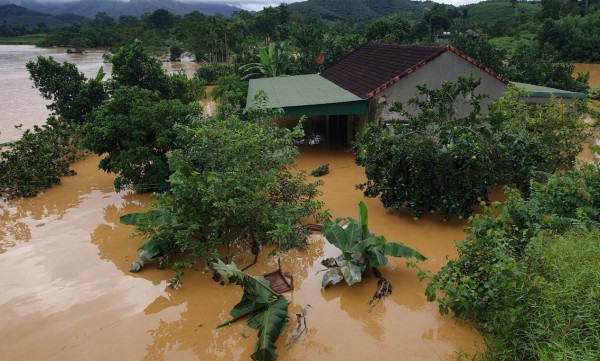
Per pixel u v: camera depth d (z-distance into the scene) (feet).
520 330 18.17
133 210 38.93
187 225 28.48
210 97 95.66
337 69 72.02
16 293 26.61
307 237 31.68
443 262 28.19
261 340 20.13
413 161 31.35
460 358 19.89
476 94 47.83
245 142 29.86
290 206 29.71
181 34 225.56
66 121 58.75
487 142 30.99
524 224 23.45
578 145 36.91
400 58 53.42
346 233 26.61
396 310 23.86
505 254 19.74
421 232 32.27
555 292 17.26
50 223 36.63
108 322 23.86
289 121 64.34
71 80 64.23
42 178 44.39
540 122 36.99
